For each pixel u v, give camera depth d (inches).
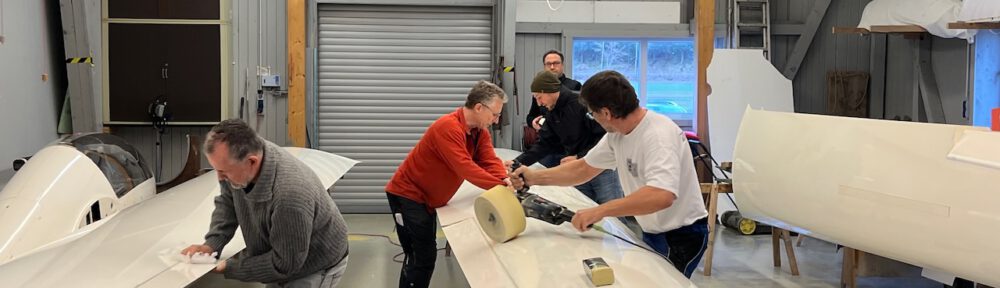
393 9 245.3
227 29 233.3
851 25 258.2
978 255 97.7
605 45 257.8
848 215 120.7
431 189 128.4
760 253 195.8
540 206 100.2
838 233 124.7
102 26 228.8
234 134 77.8
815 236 133.6
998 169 93.7
